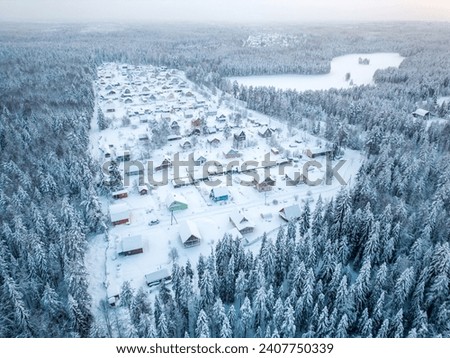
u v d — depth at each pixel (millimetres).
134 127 159500
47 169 108188
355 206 88000
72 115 155500
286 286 70125
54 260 72188
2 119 142375
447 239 72500
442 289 58875
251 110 191125
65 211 82188
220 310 56938
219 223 91500
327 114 174625
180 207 96250
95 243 84938
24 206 89125
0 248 70562
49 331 60906
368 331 56531
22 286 64500
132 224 91188
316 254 74125
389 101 174000
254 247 83875
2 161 110312
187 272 71562
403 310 61594
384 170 97000
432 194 92875
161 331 55156
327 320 55906
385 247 70688
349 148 137875
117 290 70312
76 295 62562
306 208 83750
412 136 132375
